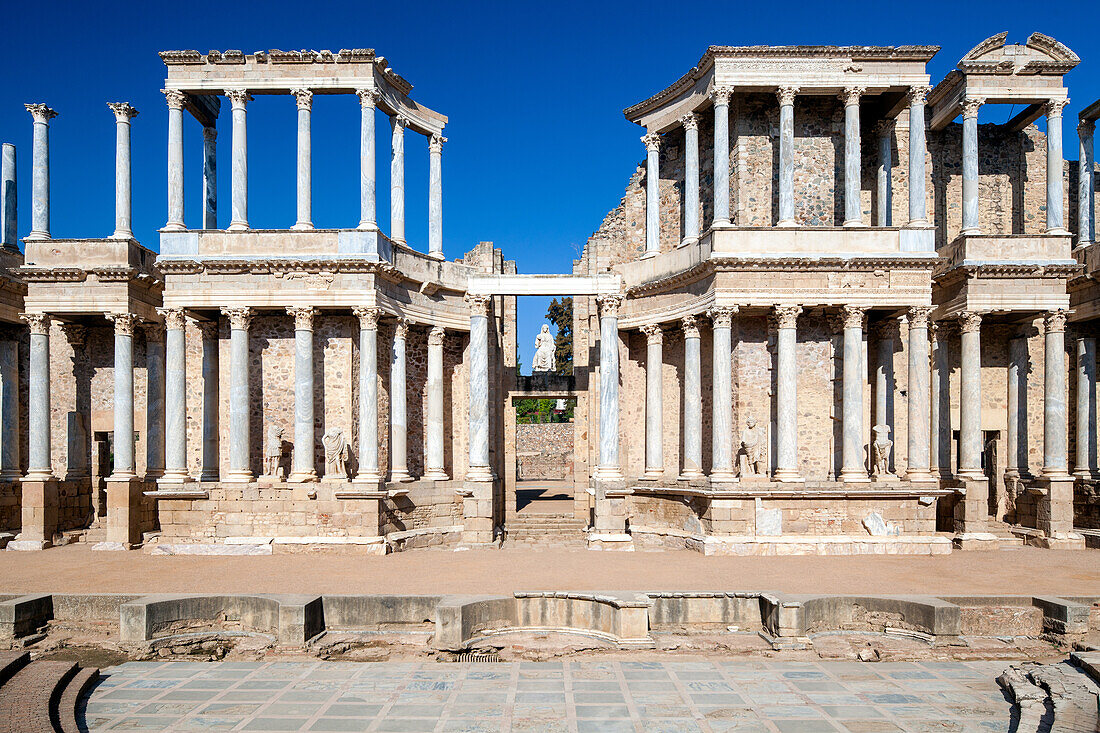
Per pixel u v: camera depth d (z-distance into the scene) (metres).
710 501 28.20
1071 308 33.47
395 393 31.45
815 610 19.22
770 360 30.38
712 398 30.56
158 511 32.00
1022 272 30.72
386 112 32.78
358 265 29.56
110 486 30.48
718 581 22.23
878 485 28.83
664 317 32.28
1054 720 13.00
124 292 31.44
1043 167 35.12
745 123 32.19
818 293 29.23
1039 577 23.20
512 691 15.52
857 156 30.20
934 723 13.84
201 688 15.74
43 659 17.72
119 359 31.27
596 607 19.12
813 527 28.28
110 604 19.66
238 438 29.58
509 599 19.41
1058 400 30.89
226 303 29.80
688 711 14.41
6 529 32.34
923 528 28.55
